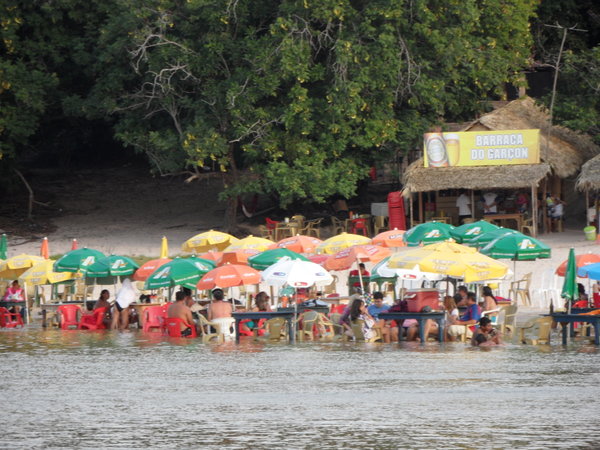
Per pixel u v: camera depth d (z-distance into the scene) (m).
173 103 163.75
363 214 179.62
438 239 119.25
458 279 112.06
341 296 119.00
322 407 60.84
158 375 75.38
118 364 82.38
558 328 107.75
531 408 59.62
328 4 154.62
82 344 99.31
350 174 162.12
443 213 165.62
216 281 102.88
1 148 172.75
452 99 173.38
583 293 104.19
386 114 163.50
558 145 168.50
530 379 70.81
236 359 85.19
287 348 94.00
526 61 179.38
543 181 169.25
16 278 128.75
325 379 72.12
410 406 60.78
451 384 68.94
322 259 116.88
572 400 62.19
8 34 173.00
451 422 55.62
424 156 162.12
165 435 52.94
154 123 174.62
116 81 169.12
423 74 163.12
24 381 72.69
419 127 169.00
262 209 191.12
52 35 178.62
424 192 176.25
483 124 169.25
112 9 170.88
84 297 122.62
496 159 161.12
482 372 74.56
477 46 168.12
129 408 61.09
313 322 103.50
